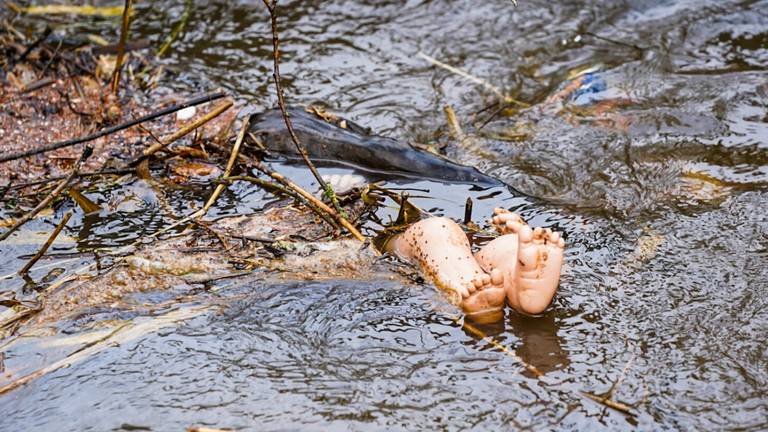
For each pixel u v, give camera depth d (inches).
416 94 285.3
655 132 252.7
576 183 229.1
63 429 150.5
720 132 250.7
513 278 173.3
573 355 164.4
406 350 167.2
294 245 197.6
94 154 250.7
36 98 278.5
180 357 167.0
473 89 287.7
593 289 183.2
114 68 296.0
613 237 201.8
